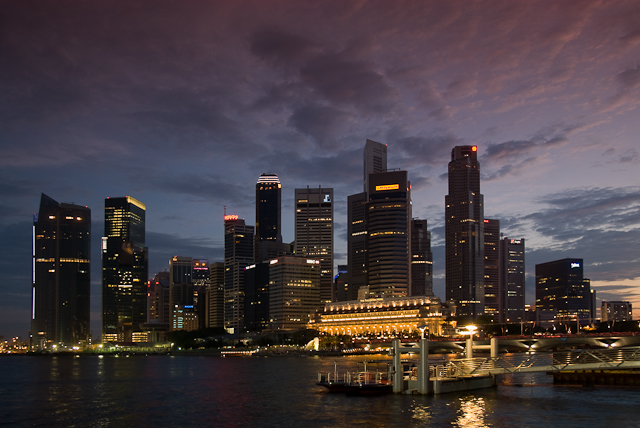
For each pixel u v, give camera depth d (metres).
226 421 116.25
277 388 181.25
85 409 139.00
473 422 103.12
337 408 122.19
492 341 142.50
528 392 136.88
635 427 98.31
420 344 133.12
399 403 122.25
